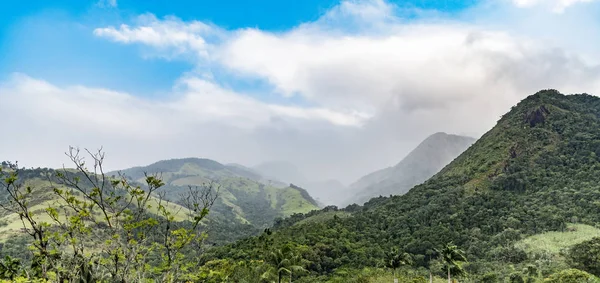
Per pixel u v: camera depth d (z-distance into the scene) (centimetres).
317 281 8344
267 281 6178
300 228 13062
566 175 14100
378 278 7938
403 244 11731
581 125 16925
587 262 7994
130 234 1438
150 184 1520
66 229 1407
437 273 9381
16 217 12206
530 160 15662
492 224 12162
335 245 10944
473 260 10381
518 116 18988
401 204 15950
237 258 9062
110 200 1426
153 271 1620
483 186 15012
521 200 13325
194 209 1669
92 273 1408
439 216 13412
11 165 1486
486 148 18138
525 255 9856
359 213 17012
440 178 17738
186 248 1794
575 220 11225
